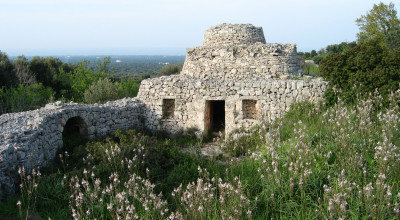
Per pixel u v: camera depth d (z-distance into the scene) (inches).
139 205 267.7
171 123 594.9
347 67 502.3
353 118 401.7
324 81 523.8
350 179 272.1
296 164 275.1
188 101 582.2
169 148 417.1
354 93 474.6
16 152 329.1
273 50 610.2
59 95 1076.5
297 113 489.4
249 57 621.9
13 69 1021.2
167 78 621.3
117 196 237.8
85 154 407.2
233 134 497.0
